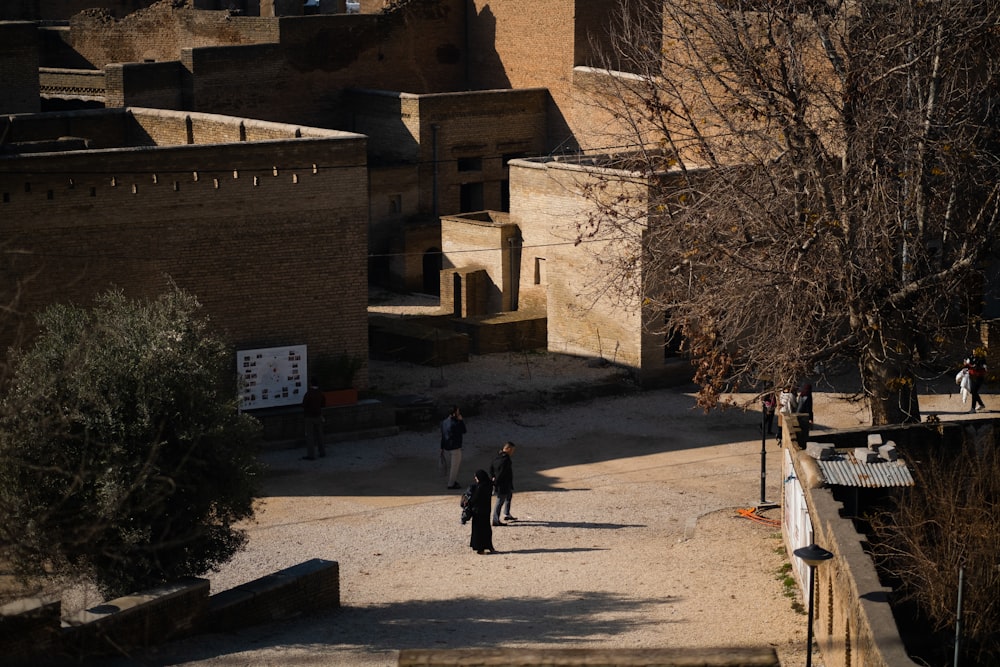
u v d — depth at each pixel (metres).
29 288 31.91
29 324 31.92
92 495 19.94
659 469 33.97
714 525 28.72
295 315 36.31
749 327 40.53
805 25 29.08
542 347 44.88
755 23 29.89
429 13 64.19
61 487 19.56
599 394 40.72
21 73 50.16
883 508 22.64
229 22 61.59
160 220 33.88
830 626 19.41
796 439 24.67
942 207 28.73
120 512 19.73
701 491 31.84
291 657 18.95
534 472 33.97
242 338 35.62
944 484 22.44
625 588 24.12
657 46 36.12
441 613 22.47
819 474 22.31
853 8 31.42
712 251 27.92
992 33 27.72
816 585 20.91
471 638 20.50
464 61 65.81
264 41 60.34
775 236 27.38
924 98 28.45
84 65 67.06
